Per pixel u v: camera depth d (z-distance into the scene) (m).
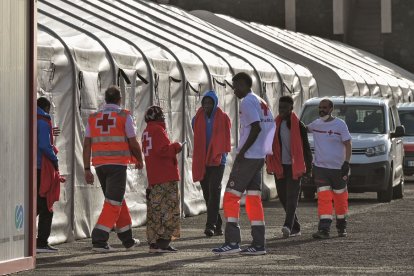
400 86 74.06
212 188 27.03
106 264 21.05
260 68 42.09
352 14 106.44
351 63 69.38
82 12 36.50
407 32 103.44
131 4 45.00
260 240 22.80
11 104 19.67
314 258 22.14
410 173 54.06
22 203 20.08
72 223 26.16
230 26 58.06
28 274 19.44
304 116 39.97
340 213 26.83
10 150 19.58
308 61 55.09
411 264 21.08
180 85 33.50
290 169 26.81
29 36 20.42
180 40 39.28
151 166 23.25
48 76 25.50
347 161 26.66
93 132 23.14
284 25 98.75
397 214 33.66
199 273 19.64
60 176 25.00
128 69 29.78
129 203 29.30
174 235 23.30
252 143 22.30
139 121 30.42
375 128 40.12
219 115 26.92
